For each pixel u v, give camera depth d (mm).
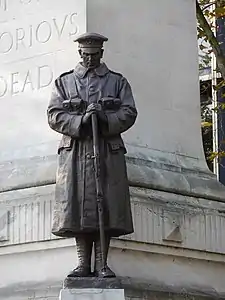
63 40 16031
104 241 12688
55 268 15164
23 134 16234
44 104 16078
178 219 16016
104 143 13000
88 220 12711
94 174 12820
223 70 20391
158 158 16328
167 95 16781
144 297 15031
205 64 25000
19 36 16609
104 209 12773
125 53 16266
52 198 15312
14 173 15922
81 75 13438
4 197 15812
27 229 15484
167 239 15773
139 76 16406
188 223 16156
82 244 13023
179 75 17031
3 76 16672
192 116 17094
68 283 12664
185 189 16328
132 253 15375
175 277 15922
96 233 12867
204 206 16484
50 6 16297
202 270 16359
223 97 23188
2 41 16781
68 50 15945
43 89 16141
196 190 16500
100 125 12961
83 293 12508
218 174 23969
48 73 16125
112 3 16203
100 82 13359
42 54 16266
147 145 16281
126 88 13422
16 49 16609
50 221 15266
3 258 15766
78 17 15922
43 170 15609
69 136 13031
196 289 16094
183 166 16656
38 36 16375
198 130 17141
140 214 15477
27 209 15539
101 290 12539
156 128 16500
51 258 15250
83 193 12789
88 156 12914
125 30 16328
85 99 13227
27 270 15461
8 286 15539
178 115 16891
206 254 16359
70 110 13133
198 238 16266
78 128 12891
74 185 12844
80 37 13453
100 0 16062
